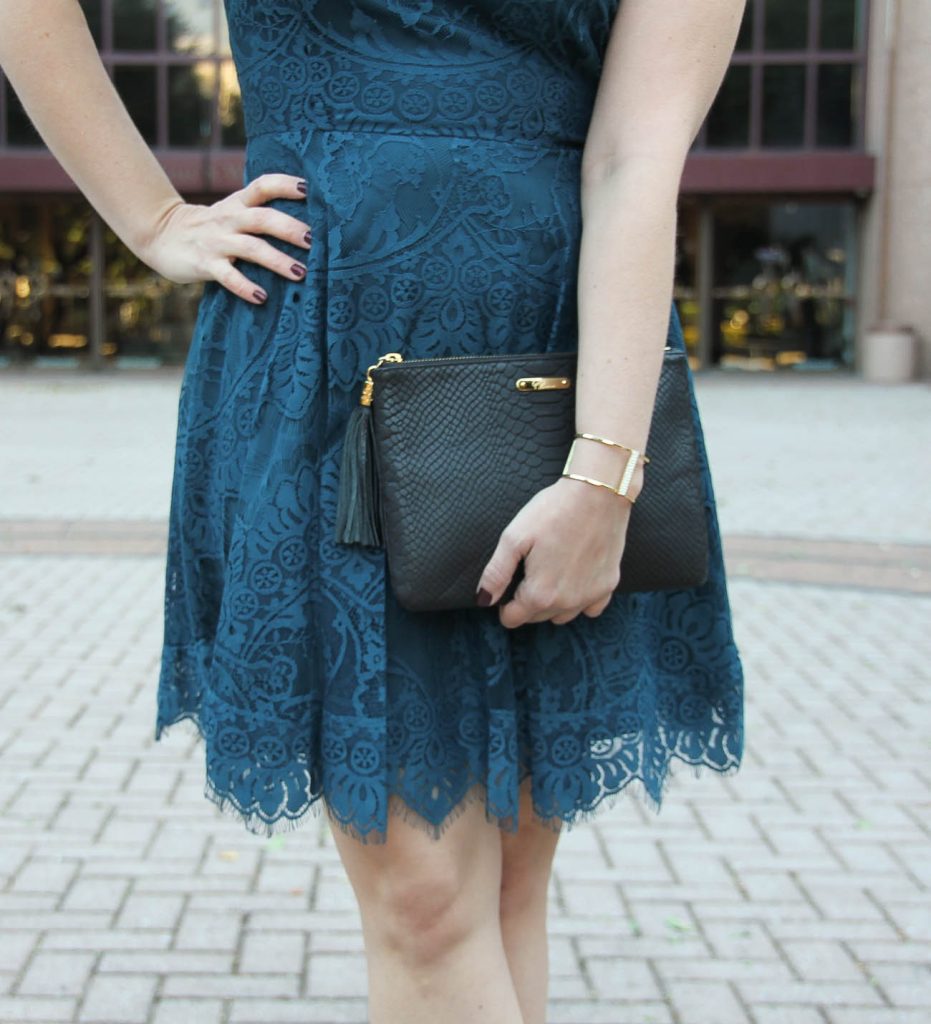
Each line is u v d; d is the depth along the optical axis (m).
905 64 19.47
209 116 19.80
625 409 1.25
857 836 3.33
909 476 9.59
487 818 1.41
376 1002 1.46
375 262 1.35
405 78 1.35
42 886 2.98
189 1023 2.41
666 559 1.37
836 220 20.80
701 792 3.63
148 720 4.21
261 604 1.36
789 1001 2.51
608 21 1.38
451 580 1.29
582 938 2.76
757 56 19.91
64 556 6.76
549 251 1.39
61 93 1.49
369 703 1.34
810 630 5.43
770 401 16.25
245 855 3.17
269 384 1.39
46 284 21.64
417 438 1.30
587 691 1.44
